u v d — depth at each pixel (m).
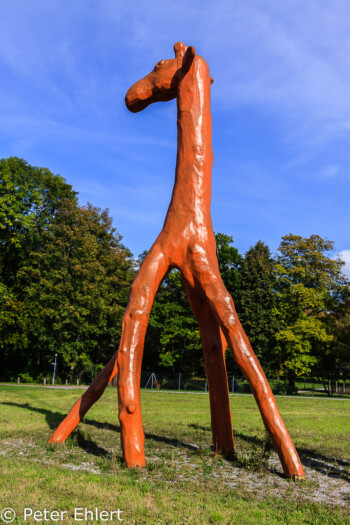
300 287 35.41
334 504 5.71
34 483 5.68
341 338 36.56
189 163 8.12
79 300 33.28
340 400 26.64
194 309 8.30
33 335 35.69
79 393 22.89
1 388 25.16
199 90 8.37
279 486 6.46
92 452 8.20
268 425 7.03
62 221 35.62
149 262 7.80
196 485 6.20
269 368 37.44
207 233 7.90
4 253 35.72
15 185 34.62
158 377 42.59
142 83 8.91
